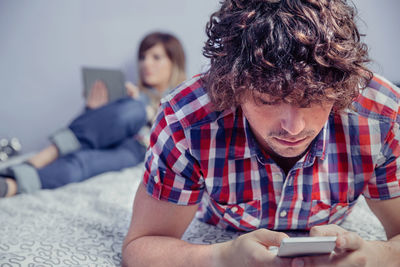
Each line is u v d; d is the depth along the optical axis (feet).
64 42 8.93
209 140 2.35
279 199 2.58
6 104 9.03
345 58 1.66
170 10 8.48
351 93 1.79
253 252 1.95
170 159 2.37
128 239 2.52
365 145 2.37
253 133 2.36
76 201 4.22
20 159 6.63
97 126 6.04
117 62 8.93
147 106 7.74
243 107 1.90
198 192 2.47
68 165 5.38
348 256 1.90
